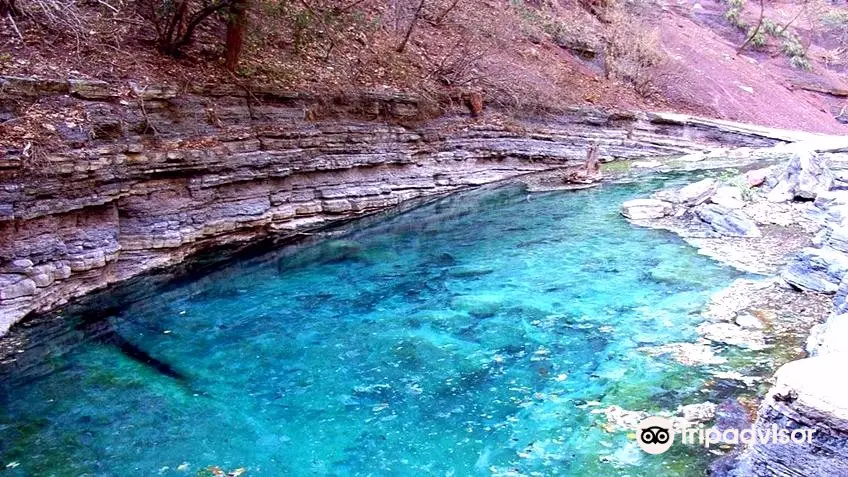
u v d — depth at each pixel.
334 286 7.34
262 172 8.84
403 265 8.12
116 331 6.02
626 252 8.47
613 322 6.10
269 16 9.71
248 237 8.76
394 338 5.84
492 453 4.07
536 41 19.17
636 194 12.03
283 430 4.38
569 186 12.91
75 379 5.08
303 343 5.76
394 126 11.47
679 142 17.38
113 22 8.63
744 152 16.14
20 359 5.39
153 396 4.82
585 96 17.25
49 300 6.27
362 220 10.35
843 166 13.38
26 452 4.10
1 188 5.83
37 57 7.19
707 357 5.22
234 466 3.98
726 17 30.11
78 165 6.53
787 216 10.02
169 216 7.67
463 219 10.55
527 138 14.41
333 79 10.91
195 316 6.41
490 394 4.80
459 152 12.88
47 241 6.29
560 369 5.16
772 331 5.67
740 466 3.53
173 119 7.92
